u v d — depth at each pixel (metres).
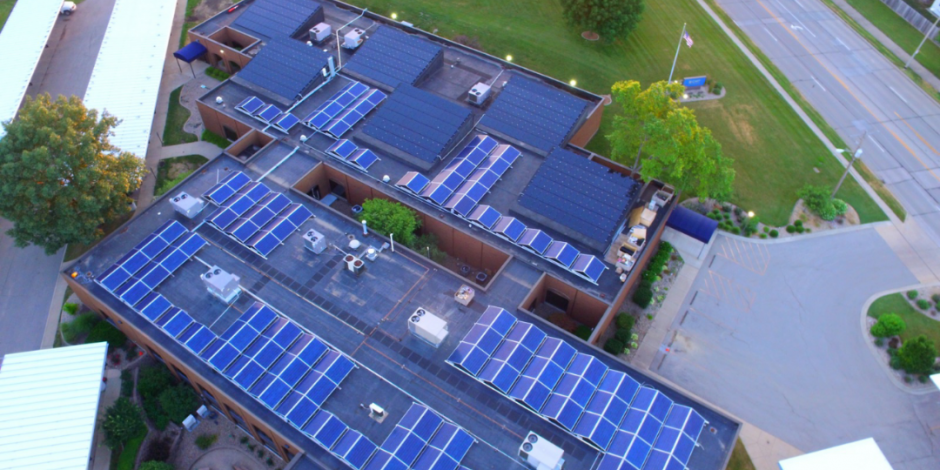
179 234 63.06
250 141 77.31
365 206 66.50
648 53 101.94
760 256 72.81
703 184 67.69
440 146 73.75
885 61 102.00
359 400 51.41
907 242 74.81
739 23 109.44
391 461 46.16
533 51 101.12
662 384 52.19
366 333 56.12
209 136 84.25
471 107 82.69
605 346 62.38
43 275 67.75
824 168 83.56
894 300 68.25
